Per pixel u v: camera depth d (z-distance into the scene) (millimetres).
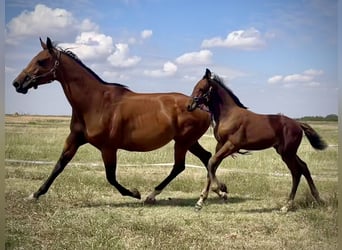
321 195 6020
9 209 5133
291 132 5566
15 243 3988
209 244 4133
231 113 5574
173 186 7055
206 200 6215
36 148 10508
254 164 9234
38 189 6078
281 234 4520
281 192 6621
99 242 4082
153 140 5750
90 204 5750
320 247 4098
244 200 6230
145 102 5750
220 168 8758
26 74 5387
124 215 5176
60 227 4578
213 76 5633
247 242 4270
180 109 5871
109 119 5527
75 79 5484
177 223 4859
